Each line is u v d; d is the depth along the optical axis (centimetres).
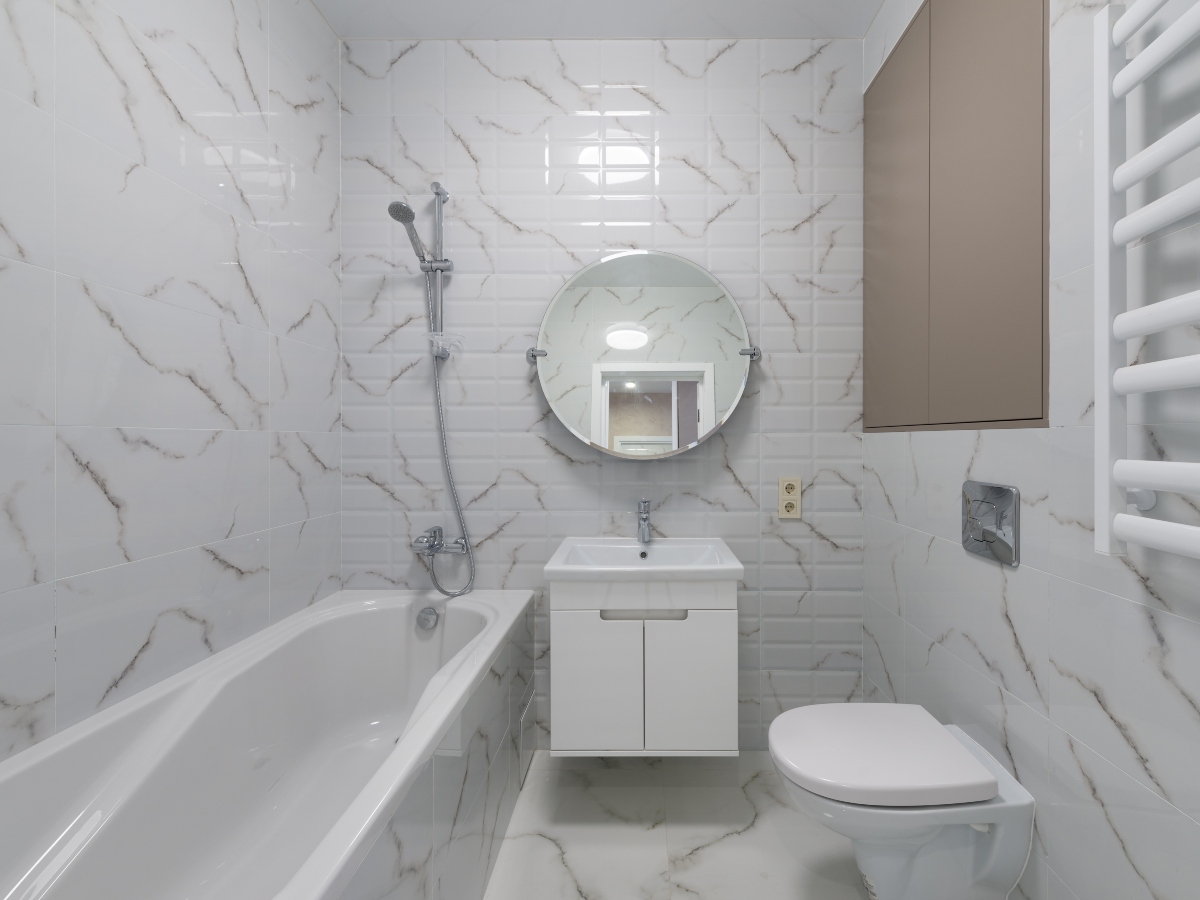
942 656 154
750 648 214
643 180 213
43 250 104
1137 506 87
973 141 139
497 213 213
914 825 112
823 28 206
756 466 214
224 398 152
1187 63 83
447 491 214
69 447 109
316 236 197
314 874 74
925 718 139
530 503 214
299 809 152
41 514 104
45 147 104
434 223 212
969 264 141
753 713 214
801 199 212
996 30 130
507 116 213
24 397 101
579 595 170
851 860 157
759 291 213
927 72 162
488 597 206
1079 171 105
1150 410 89
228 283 153
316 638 180
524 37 212
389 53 213
